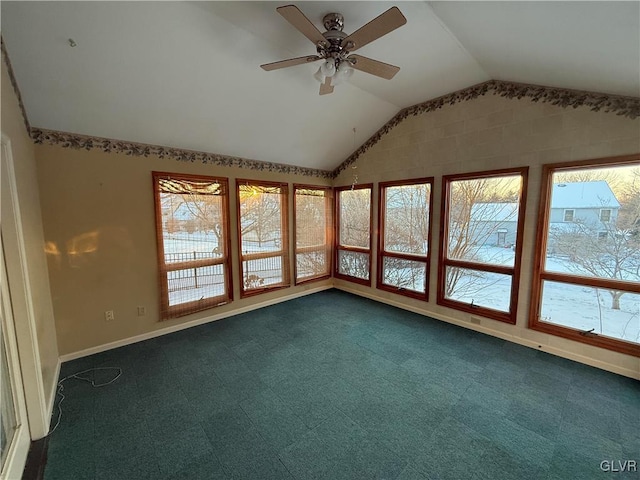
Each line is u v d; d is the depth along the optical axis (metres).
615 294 2.58
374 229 4.55
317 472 1.60
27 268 1.82
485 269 3.37
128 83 2.40
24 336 1.75
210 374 2.56
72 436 1.85
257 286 4.27
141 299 3.22
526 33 1.93
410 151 3.92
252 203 4.12
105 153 2.90
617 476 1.57
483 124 3.20
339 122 3.81
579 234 2.72
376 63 2.05
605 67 2.03
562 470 1.61
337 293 5.05
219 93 2.77
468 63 2.73
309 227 4.89
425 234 3.93
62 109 2.46
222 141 3.50
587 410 2.09
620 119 2.40
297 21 1.65
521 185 3.00
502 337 3.26
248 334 3.39
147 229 3.21
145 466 1.64
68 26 1.86
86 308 2.88
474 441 1.81
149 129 2.97
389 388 2.36
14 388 1.66
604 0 1.38
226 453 1.73
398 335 3.36
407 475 1.58
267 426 1.94
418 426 1.94
